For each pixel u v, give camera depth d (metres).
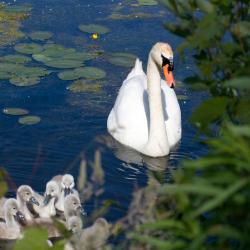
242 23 6.27
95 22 22.75
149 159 16.22
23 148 15.88
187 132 17.23
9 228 13.67
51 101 17.95
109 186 14.57
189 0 6.56
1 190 6.42
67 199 13.59
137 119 17.00
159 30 22.39
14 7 23.58
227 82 5.54
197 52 7.06
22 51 20.34
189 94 18.73
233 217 5.39
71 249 11.28
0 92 18.19
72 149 15.98
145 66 20.36
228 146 5.28
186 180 5.34
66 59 20.05
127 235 5.69
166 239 6.05
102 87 18.80
